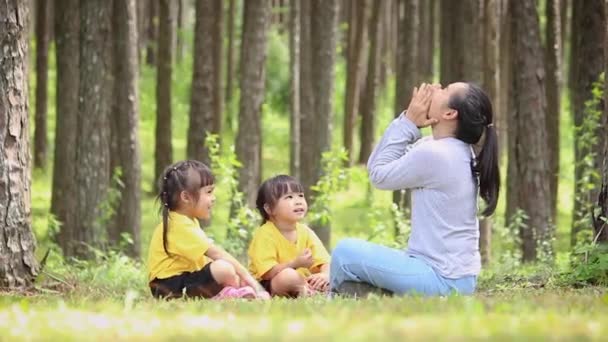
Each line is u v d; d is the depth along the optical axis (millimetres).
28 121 8461
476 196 6988
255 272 8344
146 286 9828
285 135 30266
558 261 12148
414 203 7004
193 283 7824
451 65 16656
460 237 6914
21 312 5402
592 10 14297
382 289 6957
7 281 8219
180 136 31234
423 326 4496
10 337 4512
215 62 22531
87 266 12625
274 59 33812
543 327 4520
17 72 8289
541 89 14305
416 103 7051
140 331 4598
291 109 21656
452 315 4973
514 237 14555
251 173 16672
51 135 28719
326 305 5742
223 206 20109
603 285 7805
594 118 13852
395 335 4168
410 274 6820
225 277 7762
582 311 5348
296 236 8500
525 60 14258
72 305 6109
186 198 8023
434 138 7070
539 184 14398
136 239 16234
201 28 17328
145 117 32344
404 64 19234
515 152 14539
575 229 15234
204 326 4734
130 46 16297
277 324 4648
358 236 19469
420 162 6828
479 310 5098
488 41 17391
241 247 13641
